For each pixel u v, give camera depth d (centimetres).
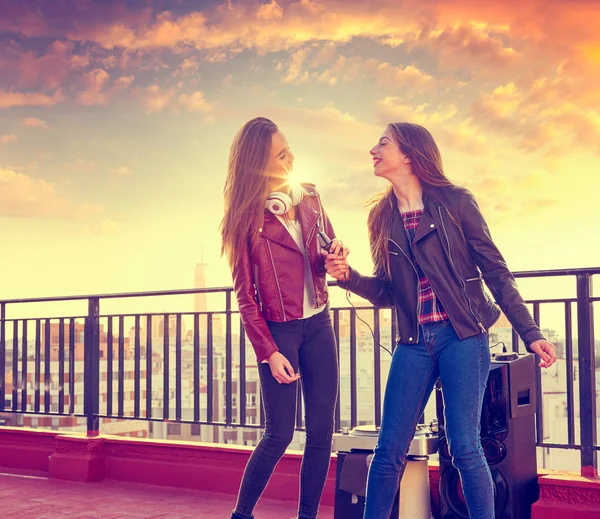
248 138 336
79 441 554
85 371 577
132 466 539
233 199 335
